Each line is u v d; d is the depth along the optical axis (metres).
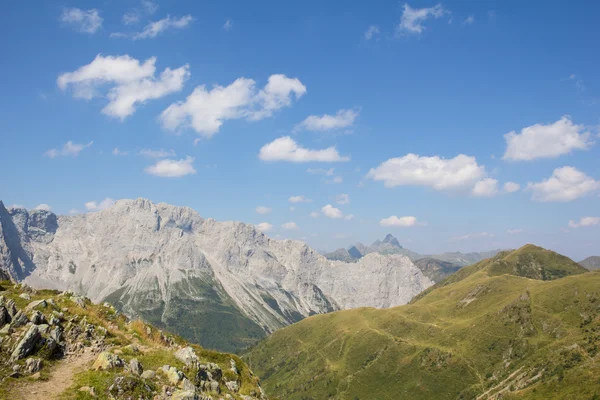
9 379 31.78
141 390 34.41
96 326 46.12
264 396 54.97
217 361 57.38
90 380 33.84
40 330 38.84
